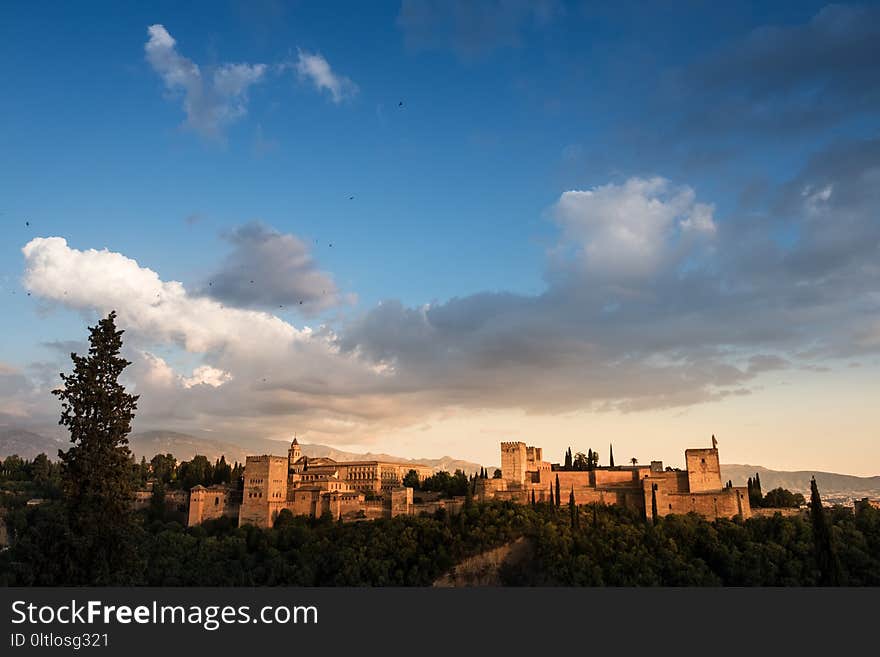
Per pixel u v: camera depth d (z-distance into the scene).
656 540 195.25
